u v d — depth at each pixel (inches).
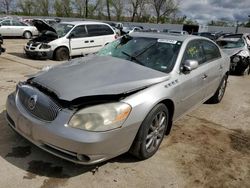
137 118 118.3
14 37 846.5
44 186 111.6
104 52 174.1
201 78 175.3
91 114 108.7
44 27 445.1
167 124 147.5
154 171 127.6
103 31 480.7
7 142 141.3
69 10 2231.8
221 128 187.0
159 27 1797.5
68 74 132.3
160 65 150.9
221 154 149.9
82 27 455.2
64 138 106.7
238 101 256.1
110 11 2268.7
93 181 116.7
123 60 154.9
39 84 125.1
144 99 121.7
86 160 110.3
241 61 383.2
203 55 188.7
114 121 110.7
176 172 128.9
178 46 162.6
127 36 183.0
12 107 128.0
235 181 127.0
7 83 256.2
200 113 213.2
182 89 150.2
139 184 117.8
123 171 125.1
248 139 172.7
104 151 110.7
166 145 153.3
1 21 802.8
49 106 113.3
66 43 437.7
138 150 127.3
